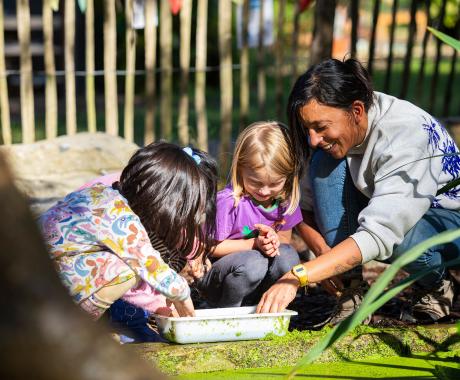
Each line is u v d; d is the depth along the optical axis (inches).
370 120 127.6
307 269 117.7
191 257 129.6
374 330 121.5
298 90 123.2
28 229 48.0
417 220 122.3
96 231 116.4
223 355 112.5
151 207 118.0
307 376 108.5
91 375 46.2
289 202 138.8
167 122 246.1
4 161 49.1
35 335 45.5
